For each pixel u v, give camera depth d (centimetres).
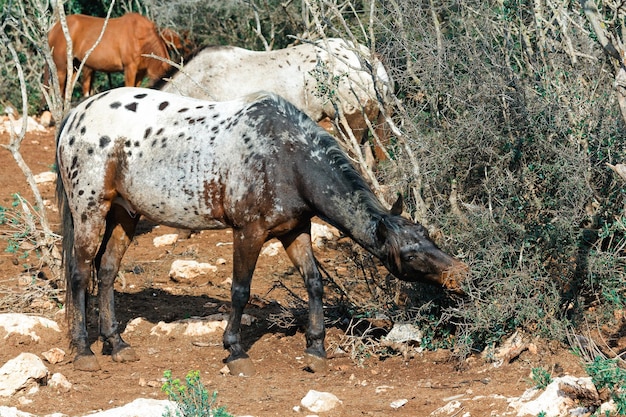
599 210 1084
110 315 1134
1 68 2761
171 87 1630
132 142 1083
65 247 1137
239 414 891
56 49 2709
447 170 1121
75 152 1105
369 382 1021
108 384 1020
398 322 1148
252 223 1036
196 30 2650
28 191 2030
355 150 1202
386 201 1176
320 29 1212
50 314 1293
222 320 1237
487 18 1161
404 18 1220
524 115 1081
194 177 1055
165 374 866
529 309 1029
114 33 2653
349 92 1570
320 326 1080
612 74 1129
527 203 1095
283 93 1630
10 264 1538
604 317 1081
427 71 1147
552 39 1192
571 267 1065
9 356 1118
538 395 881
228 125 1054
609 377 849
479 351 1088
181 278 1479
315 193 1023
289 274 1488
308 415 866
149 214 1096
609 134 1068
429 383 996
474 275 1046
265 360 1122
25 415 848
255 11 2161
